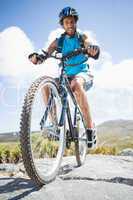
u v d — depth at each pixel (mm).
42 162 3324
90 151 9555
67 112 3689
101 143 9953
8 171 4496
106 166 4406
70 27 4016
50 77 3324
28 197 2824
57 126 3430
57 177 3537
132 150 9195
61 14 4016
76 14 3992
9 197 2873
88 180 3340
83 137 4301
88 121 4016
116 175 3689
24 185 3201
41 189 3023
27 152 2812
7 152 6730
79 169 4059
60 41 4129
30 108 2842
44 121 3172
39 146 3123
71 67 3984
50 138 3271
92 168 4141
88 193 2885
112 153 9414
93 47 3424
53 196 2816
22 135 2801
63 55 3861
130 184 3441
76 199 2760
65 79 3697
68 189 2980
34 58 3756
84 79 3988
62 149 3488
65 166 4316
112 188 3025
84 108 3893
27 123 2803
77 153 4219
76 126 4035
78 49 3572
